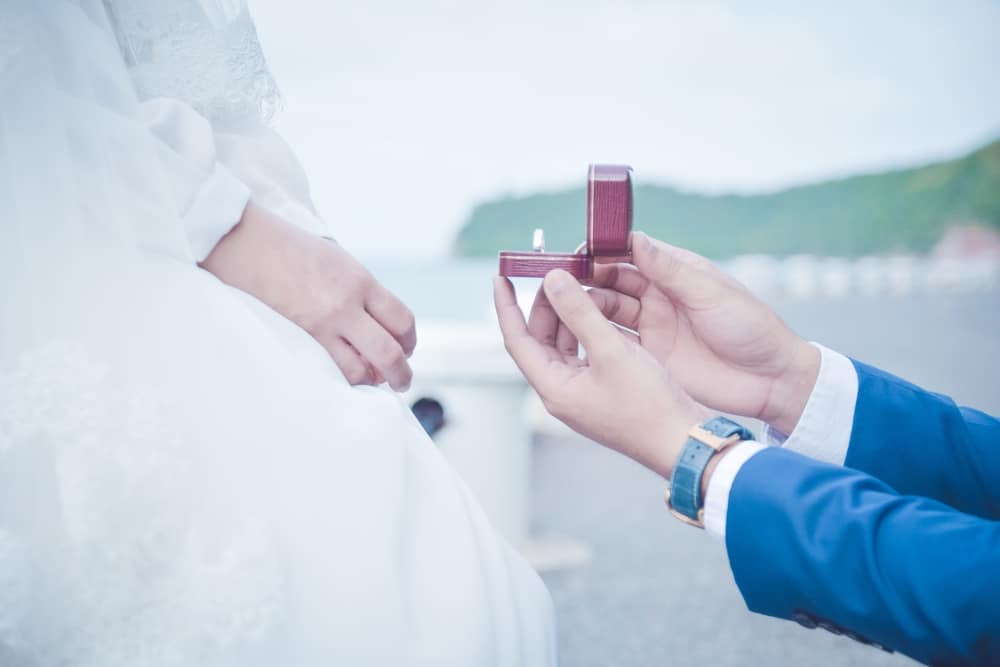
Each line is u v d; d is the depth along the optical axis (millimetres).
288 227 807
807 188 66562
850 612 626
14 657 546
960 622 573
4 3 626
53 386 565
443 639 619
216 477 597
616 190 878
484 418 3219
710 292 914
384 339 805
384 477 651
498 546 749
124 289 630
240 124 902
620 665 2764
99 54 688
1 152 625
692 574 3697
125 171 673
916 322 18609
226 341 656
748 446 722
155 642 551
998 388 8461
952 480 923
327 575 600
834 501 656
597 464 6430
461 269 41531
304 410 658
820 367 944
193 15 807
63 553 559
